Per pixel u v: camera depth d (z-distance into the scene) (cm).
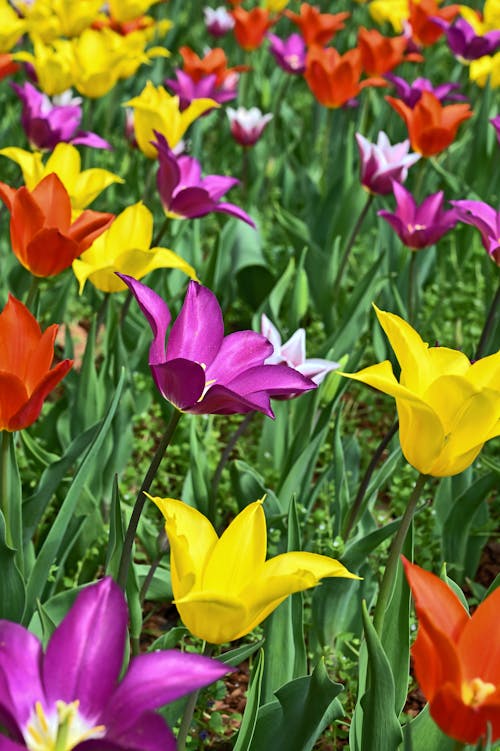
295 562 226
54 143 616
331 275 650
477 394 235
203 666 197
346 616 412
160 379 258
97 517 443
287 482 440
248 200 807
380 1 1012
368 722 265
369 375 238
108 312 505
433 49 1260
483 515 488
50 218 368
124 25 866
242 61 1092
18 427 275
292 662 319
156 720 187
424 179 801
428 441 247
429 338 651
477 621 215
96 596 205
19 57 671
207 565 226
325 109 959
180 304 585
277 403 512
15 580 301
